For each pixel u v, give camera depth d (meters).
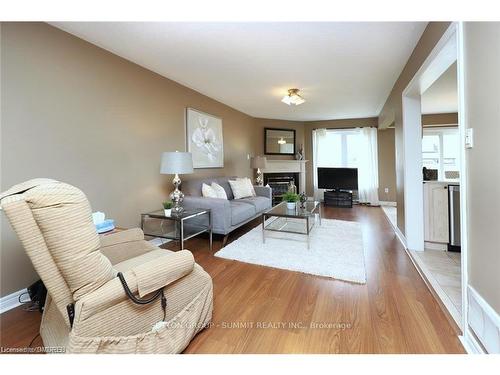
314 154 6.82
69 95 2.18
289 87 3.77
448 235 2.79
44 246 0.94
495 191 1.11
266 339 1.42
